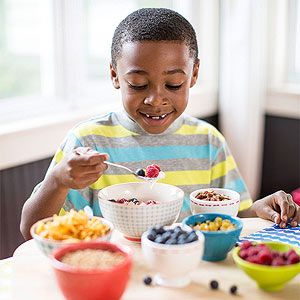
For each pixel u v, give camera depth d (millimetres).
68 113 2525
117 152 1554
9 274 1243
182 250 1047
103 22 2732
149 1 2916
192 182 1604
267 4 2918
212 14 3021
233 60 2941
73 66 2570
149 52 1381
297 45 3133
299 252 1128
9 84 2457
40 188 1358
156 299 1034
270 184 3174
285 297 1044
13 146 2201
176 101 1444
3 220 2229
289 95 3018
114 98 2770
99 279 979
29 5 2469
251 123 2969
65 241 1125
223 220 1235
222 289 1070
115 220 1266
